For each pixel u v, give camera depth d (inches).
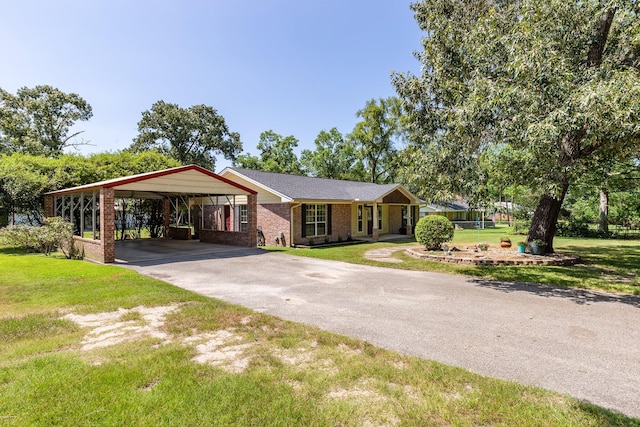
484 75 308.3
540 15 275.6
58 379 122.8
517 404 109.2
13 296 242.4
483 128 296.2
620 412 106.2
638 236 785.6
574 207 1004.6
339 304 231.0
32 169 627.2
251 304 230.8
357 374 129.4
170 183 466.9
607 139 263.6
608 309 219.0
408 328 183.8
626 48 313.6
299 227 625.9
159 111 1355.8
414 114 476.7
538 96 243.4
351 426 98.7
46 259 437.4
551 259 394.9
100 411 104.5
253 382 122.8
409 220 849.5
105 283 284.5
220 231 624.7
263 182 644.1
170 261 425.1
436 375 128.3
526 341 165.5
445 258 418.0
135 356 143.9
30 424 97.8
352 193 768.3
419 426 98.5
